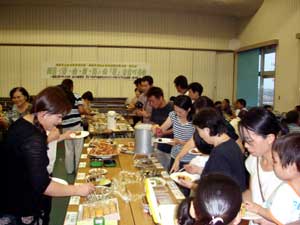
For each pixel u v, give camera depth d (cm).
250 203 148
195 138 245
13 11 791
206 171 180
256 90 776
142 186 220
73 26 809
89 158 288
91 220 166
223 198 83
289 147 131
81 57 819
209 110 187
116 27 820
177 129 313
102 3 731
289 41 643
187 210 94
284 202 137
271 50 720
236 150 179
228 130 192
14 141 167
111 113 458
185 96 304
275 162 138
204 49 852
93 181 226
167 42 837
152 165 270
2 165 170
